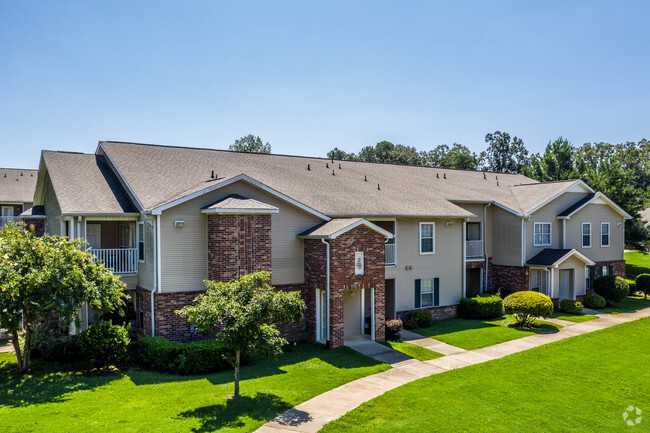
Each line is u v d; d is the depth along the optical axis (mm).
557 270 28406
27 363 15586
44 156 22125
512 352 18734
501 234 29188
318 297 19953
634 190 40812
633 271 43656
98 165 22953
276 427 11148
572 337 21219
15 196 37281
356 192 24812
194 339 18188
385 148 81625
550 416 12531
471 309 25375
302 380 14852
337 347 19016
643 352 18906
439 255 25578
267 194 19750
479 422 11977
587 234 31766
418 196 26766
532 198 30125
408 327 22969
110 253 21531
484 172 36719
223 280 17766
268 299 12891
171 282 17891
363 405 12797
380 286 20344
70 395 13008
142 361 16516
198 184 20297
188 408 12102
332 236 18719
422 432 11273
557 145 47719
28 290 13969
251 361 16844
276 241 19859
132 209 19500
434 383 14883
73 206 18406
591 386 14922
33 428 10586
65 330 18844
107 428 10703
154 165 21656
